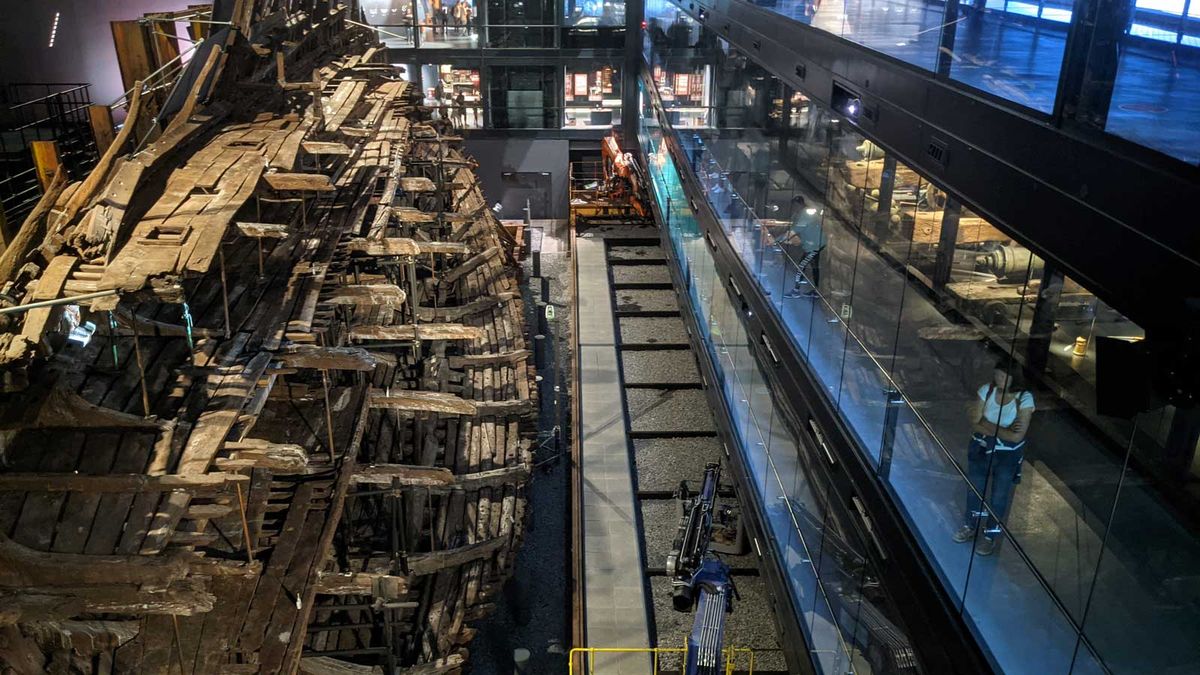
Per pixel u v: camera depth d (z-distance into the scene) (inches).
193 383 347.9
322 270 463.5
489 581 585.3
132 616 322.0
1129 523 309.4
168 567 265.9
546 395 959.0
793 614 530.9
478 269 999.0
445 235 984.3
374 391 466.9
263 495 383.6
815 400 496.1
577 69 1456.7
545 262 1312.7
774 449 601.6
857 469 422.3
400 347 740.7
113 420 312.3
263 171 430.9
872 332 449.4
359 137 629.3
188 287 426.9
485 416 728.3
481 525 615.8
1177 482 299.3
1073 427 326.0
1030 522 333.7
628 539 743.1
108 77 958.4
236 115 561.9
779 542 586.2
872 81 414.6
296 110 580.7
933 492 375.6
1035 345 329.7
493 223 1157.7
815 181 545.3
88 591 264.4
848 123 455.5
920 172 357.4
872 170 451.5
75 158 690.2
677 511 781.9
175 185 408.5
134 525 280.8
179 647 328.8
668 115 1171.3
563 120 1465.3
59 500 286.7
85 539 274.4
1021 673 290.0
